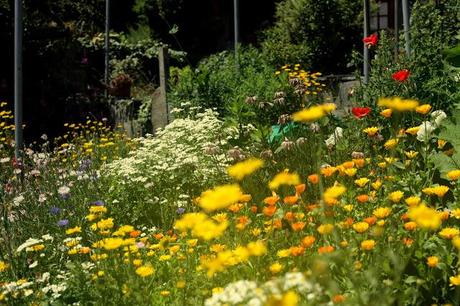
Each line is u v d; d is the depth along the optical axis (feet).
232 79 39.19
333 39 52.80
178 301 11.88
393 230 11.03
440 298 10.64
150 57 74.28
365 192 14.76
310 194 16.60
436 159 15.72
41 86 55.16
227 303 8.55
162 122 43.47
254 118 28.30
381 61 23.57
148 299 11.88
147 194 21.77
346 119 22.20
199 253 13.83
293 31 54.24
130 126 46.29
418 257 10.73
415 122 19.98
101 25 82.33
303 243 10.73
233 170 8.02
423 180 14.62
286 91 28.81
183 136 26.55
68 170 25.36
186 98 37.52
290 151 20.95
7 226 18.17
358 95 23.40
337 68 53.21
